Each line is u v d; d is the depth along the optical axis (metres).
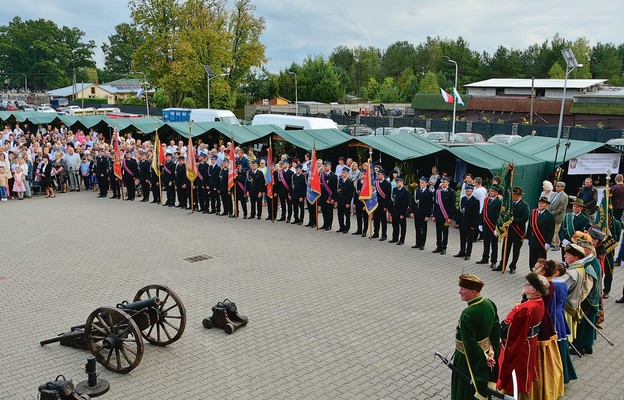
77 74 132.25
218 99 61.16
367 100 89.81
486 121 51.38
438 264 13.88
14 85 126.06
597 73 105.94
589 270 8.50
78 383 7.91
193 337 9.55
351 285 12.20
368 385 7.94
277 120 32.06
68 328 9.93
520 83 63.09
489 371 6.32
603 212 11.14
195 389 7.83
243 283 12.34
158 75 58.12
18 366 8.55
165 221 19.00
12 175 23.34
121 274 13.02
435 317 10.41
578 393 7.72
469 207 13.98
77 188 25.67
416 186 19.56
